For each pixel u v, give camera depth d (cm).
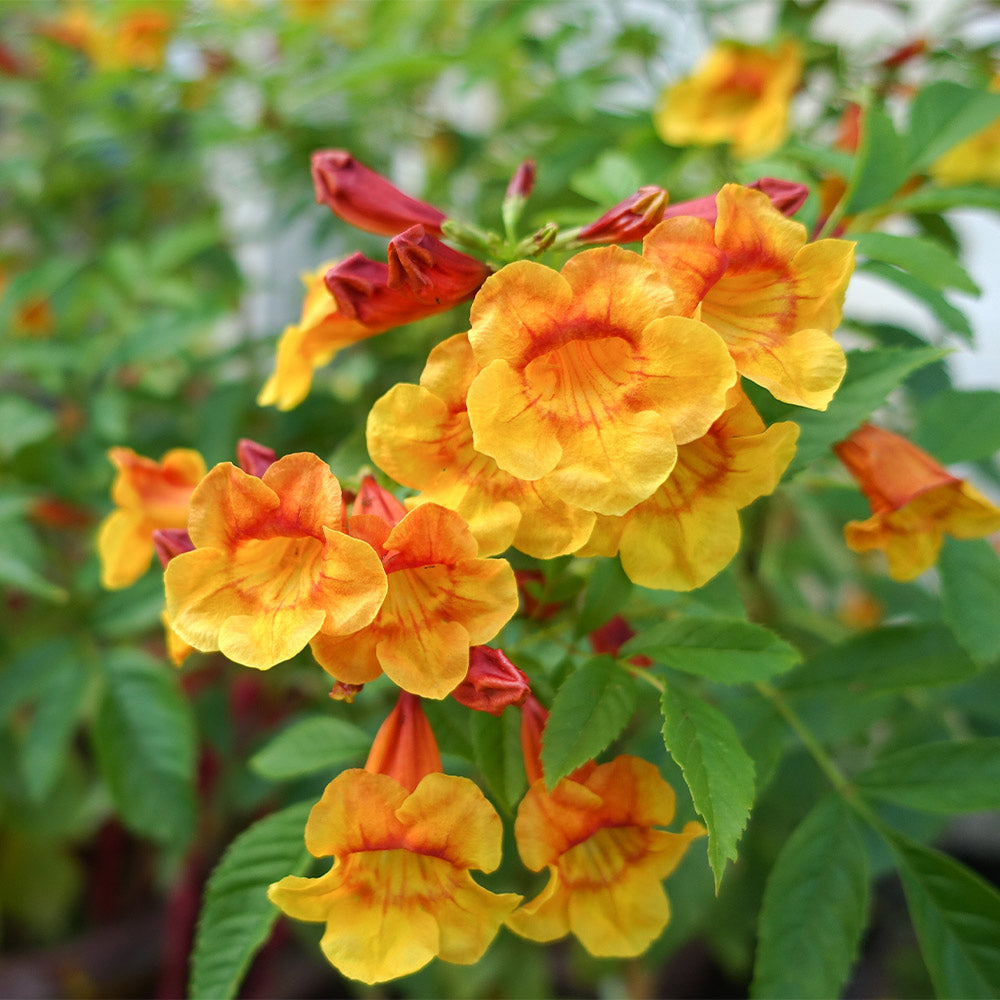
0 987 45
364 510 20
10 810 44
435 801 19
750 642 21
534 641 24
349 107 42
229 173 47
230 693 36
